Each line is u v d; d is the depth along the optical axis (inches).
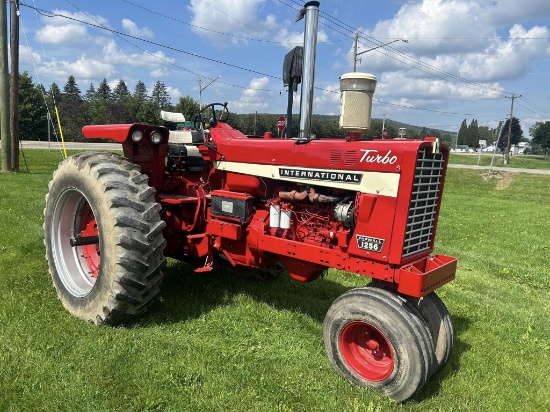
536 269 272.4
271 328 149.4
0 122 627.8
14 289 163.2
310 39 128.4
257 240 143.7
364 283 205.9
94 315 139.3
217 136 158.9
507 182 1091.9
